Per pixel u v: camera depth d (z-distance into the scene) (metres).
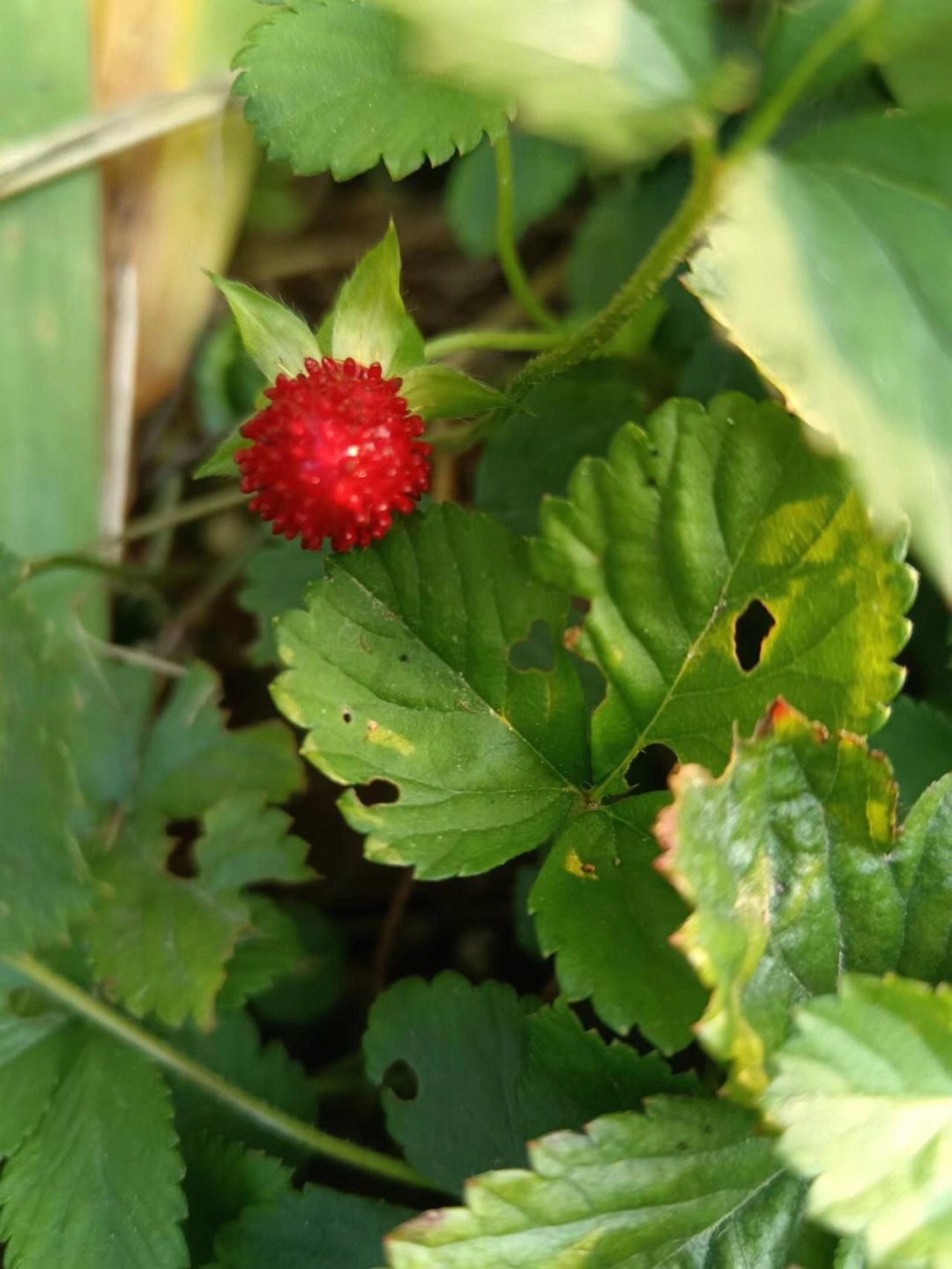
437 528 0.12
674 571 0.12
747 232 0.10
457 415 0.13
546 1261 0.11
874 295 0.10
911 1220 0.10
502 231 0.16
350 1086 0.15
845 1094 0.10
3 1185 0.13
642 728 0.12
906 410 0.10
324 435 0.12
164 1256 0.13
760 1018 0.11
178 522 0.18
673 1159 0.11
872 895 0.11
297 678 0.12
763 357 0.10
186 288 0.18
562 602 0.12
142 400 0.18
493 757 0.12
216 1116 0.14
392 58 0.13
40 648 0.14
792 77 0.11
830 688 0.11
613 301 0.13
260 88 0.13
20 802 0.14
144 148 0.17
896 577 0.11
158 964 0.14
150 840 0.15
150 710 0.16
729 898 0.11
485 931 0.16
